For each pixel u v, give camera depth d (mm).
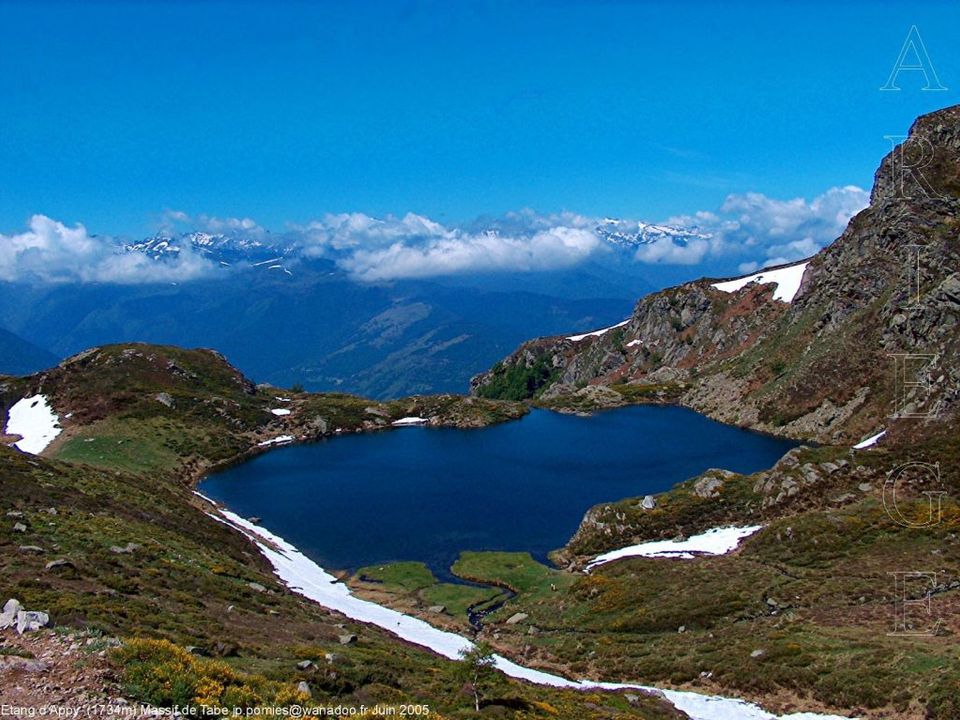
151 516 73125
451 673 38812
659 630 58656
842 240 173625
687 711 42688
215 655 33656
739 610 58531
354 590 75875
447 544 89438
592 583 69938
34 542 48906
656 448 137750
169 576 51312
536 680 47969
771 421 148125
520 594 74000
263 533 93562
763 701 44031
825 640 49250
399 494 111250
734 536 77688
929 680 41062
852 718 40188
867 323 144875
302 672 33469
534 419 174000
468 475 121688
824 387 141875
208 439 140500
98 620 33594
